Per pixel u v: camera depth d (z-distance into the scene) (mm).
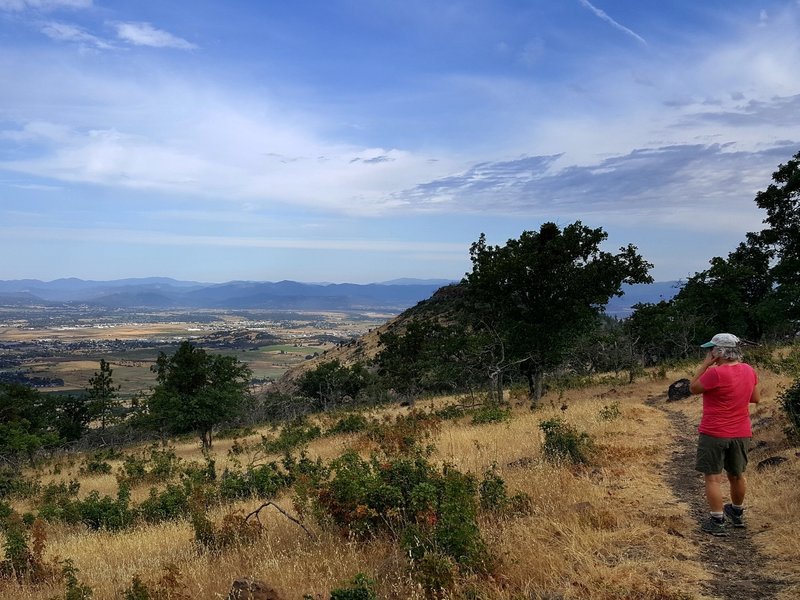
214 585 5500
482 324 31297
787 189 33156
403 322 130375
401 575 4816
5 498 22156
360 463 8250
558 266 26766
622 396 25891
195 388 38406
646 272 26406
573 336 28094
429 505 5820
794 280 33781
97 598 6074
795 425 8750
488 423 19188
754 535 5215
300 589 4883
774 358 22000
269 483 13156
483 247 29453
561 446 9750
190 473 17938
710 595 4035
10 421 44156
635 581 4293
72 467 34938
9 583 7293
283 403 77438
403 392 57000
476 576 4594
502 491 6699
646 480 7855
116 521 12227
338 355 154625
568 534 5352
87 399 59438
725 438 5414
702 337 41062
